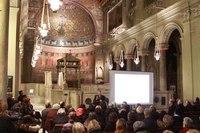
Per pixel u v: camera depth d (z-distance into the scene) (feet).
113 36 99.76
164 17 68.03
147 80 45.57
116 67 97.66
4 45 26.63
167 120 21.58
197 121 26.27
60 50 114.52
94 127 19.48
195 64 56.08
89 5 110.93
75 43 116.37
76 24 115.96
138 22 82.12
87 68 113.80
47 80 75.46
